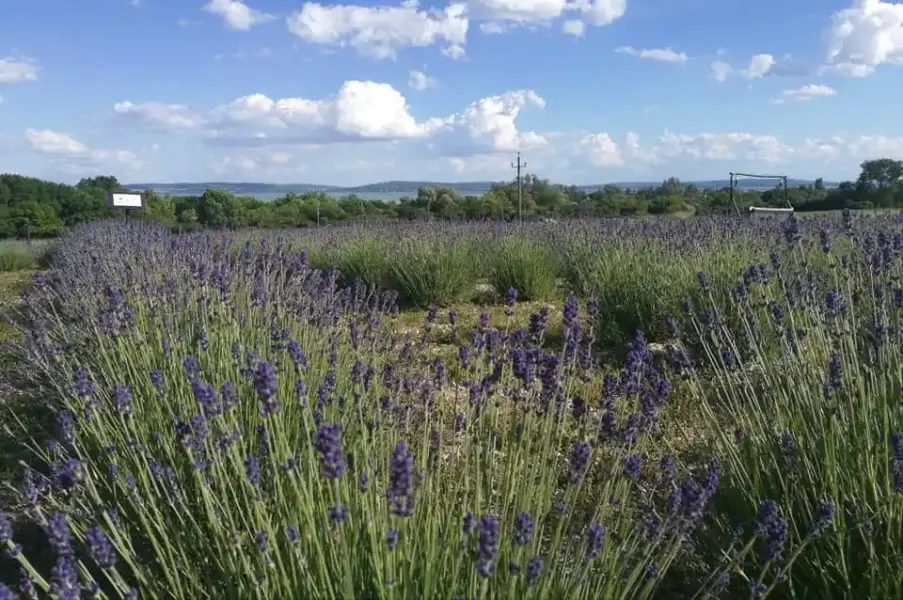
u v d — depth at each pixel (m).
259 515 2.16
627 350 6.51
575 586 2.12
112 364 4.59
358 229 14.70
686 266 7.16
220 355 3.94
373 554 1.99
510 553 2.13
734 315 5.88
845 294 3.97
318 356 4.25
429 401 3.18
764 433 3.08
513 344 3.37
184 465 3.23
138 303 5.29
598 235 10.96
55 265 14.12
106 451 2.92
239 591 2.21
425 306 9.84
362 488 2.09
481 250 11.96
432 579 2.07
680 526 2.25
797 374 3.17
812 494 2.79
